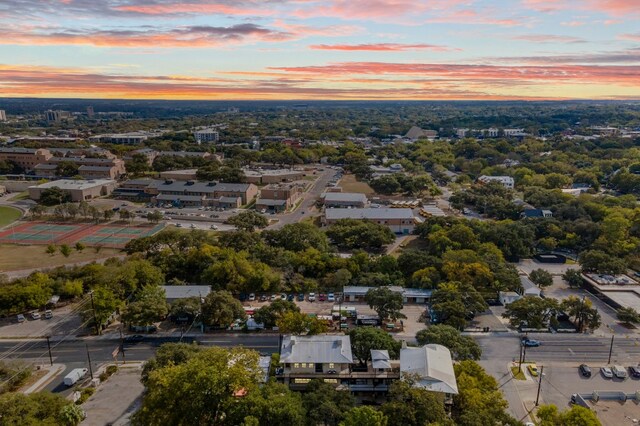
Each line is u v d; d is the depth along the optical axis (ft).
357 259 541.75
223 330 422.41
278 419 252.01
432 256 538.47
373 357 327.06
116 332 419.74
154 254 541.34
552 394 338.54
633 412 320.70
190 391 256.32
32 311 453.99
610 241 607.78
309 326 374.02
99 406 314.96
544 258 609.01
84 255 611.47
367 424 241.55
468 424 257.14
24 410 252.01
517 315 426.10
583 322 433.07
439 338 350.43
